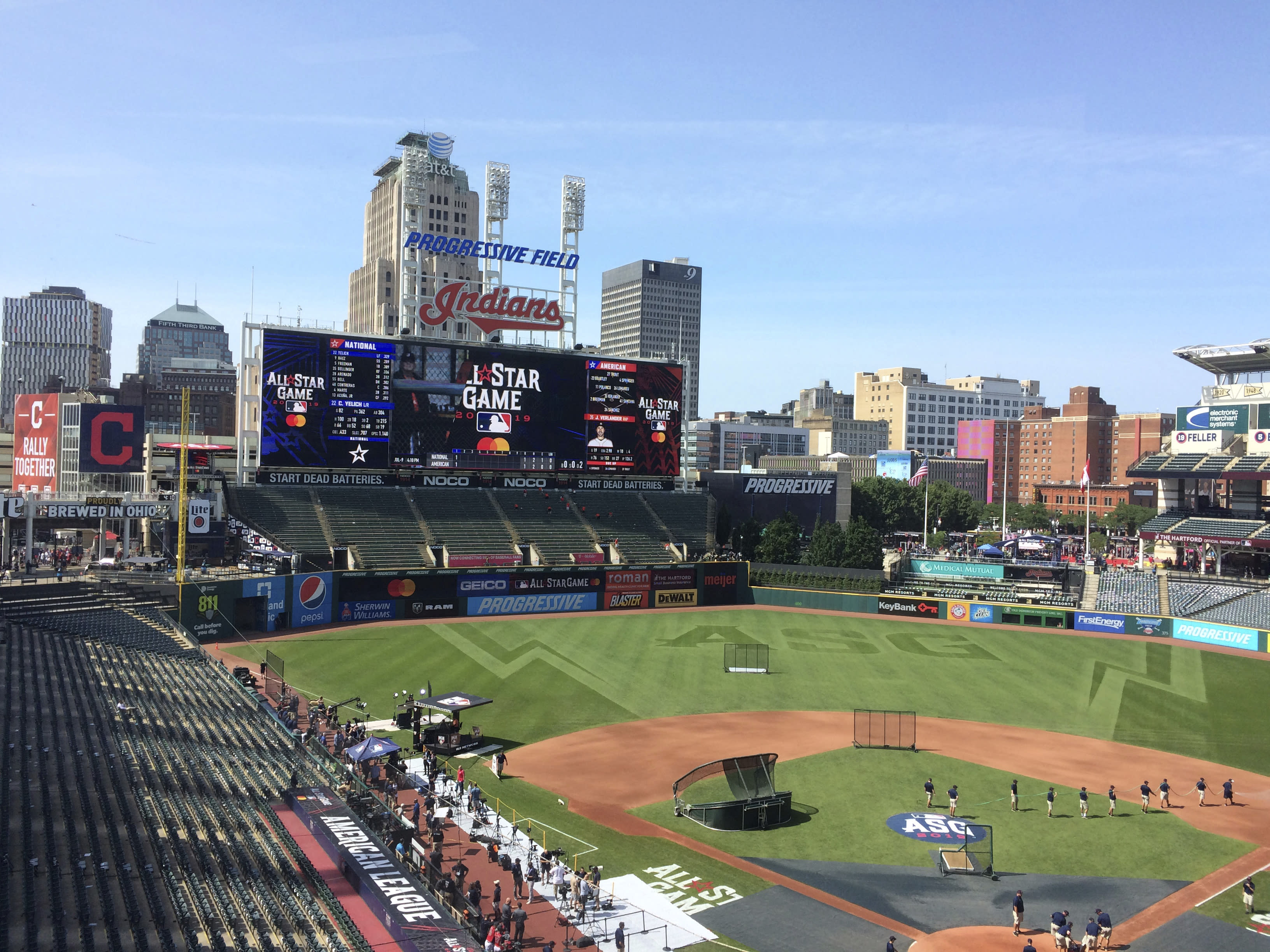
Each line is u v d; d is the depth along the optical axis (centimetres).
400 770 4638
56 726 4100
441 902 3116
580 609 9988
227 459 11900
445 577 9206
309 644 7625
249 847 3434
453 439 10294
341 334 9612
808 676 7300
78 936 2547
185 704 5034
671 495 12244
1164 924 3341
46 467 9988
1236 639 8562
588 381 11088
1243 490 11694
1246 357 11425
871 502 16938
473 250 10812
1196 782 4975
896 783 4856
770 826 4231
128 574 7656
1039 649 8500
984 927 3303
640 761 5141
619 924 3097
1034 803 4606
